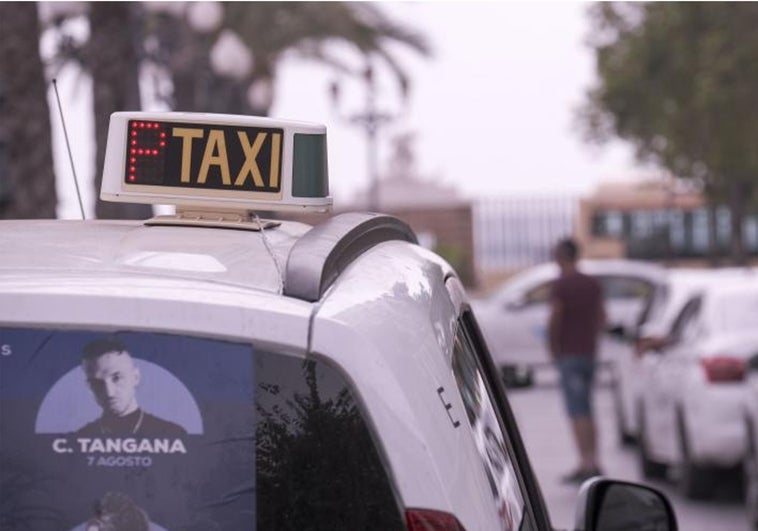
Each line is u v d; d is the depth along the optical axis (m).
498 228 60.16
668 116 49.66
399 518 3.00
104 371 2.99
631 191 59.00
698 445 16.59
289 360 3.03
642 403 19.73
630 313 36.00
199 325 3.02
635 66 49.88
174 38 20.27
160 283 3.12
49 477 2.97
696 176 51.59
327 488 3.00
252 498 2.99
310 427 3.01
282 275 3.24
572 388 19.33
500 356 34.16
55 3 15.66
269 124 3.71
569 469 20.97
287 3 28.36
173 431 2.99
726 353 16.45
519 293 34.53
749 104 47.25
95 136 15.84
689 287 19.20
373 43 32.75
